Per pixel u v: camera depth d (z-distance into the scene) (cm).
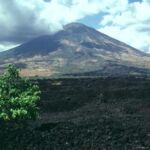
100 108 4806
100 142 2961
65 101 5181
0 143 2783
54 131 3152
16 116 2650
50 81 6756
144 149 2798
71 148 2830
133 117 3969
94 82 6662
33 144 2844
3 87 2748
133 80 6819
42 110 4819
